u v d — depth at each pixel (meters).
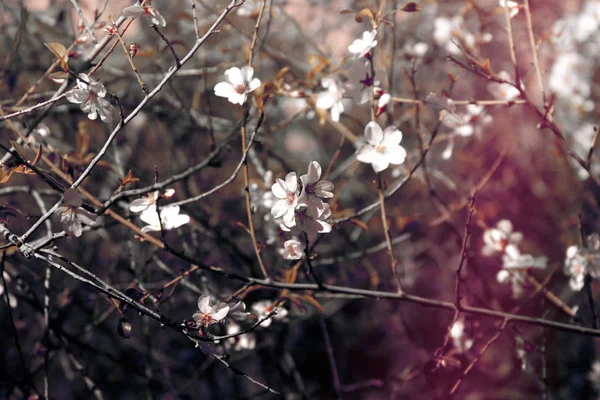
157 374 1.50
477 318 1.31
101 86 1.10
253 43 1.14
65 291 1.37
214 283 1.41
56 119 1.50
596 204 1.51
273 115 1.56
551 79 1.47
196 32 1.11
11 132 1.36
